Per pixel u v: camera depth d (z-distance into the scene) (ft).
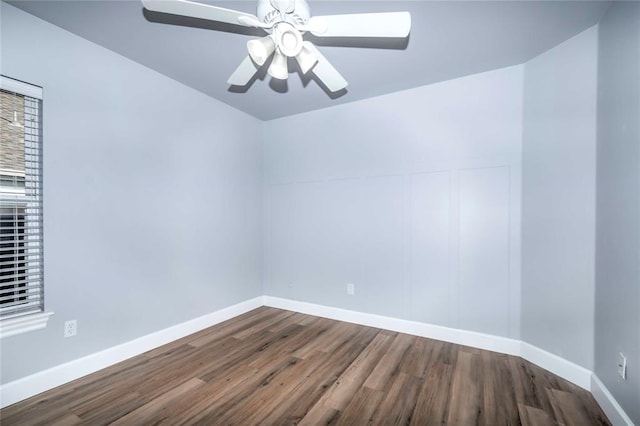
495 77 7.99
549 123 6.97
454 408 5.70
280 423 5.32
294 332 9.34
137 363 7.36
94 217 6.94
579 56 6.38
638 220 4.75
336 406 5.78
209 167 9.83
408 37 6.59
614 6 5.45
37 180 6.13
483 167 8.13
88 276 6.84
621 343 5.16
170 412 5.58
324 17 4.66
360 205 10.06
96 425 5.22
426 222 8.93
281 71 5.73
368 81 8.68
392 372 6.97
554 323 6.86
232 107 10.69
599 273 5.91
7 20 5.67
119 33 6.55
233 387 6.38
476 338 8.20
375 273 9.78
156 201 8.25
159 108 8.30
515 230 7.74
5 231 5.84
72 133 6.56
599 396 5.73
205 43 6.91
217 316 10.06
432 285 8.84
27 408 5.61
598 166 5.98
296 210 11.41
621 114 5.22
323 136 10.82
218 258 10.17
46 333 6.20
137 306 7.82
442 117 8.70
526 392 6.17
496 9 5.68
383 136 9.64
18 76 5.80
